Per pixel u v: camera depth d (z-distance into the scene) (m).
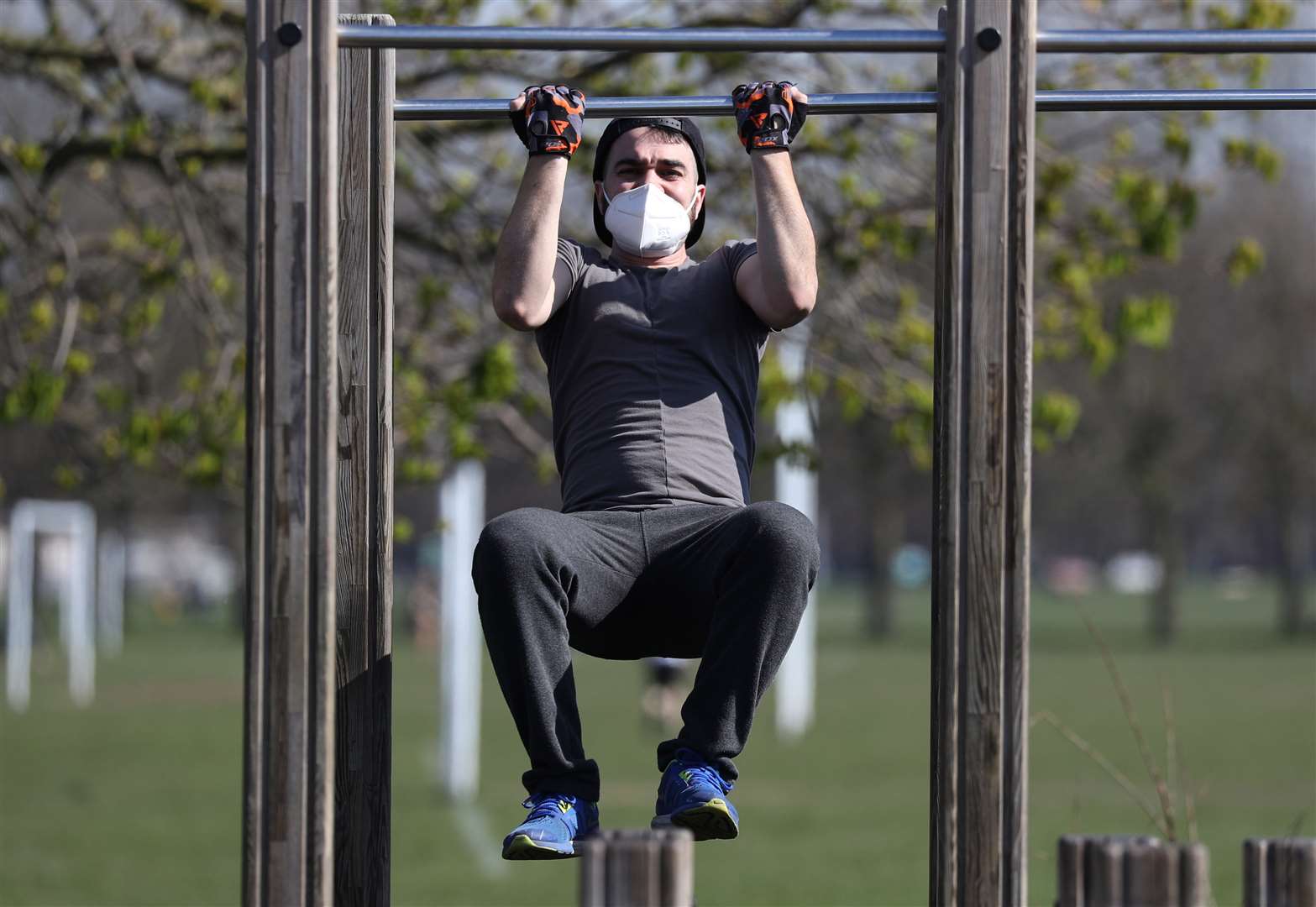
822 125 17.86
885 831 29.33
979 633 5.99
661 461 7.35
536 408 19.48
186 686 70.19
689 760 6.90
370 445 7.08
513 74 17.41
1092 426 89.88
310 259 5.96
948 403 6.15
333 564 5.89
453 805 34.19
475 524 36.16
